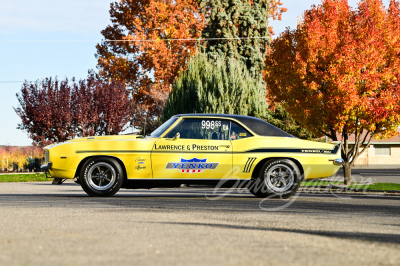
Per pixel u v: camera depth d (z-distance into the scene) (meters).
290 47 19.52
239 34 39.12
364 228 6.42
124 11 38.97
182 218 7.05
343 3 18.36
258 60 38.56
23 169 36.47
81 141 10.70
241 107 25.30
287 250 4.71
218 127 11.00
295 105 18.94
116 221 6.65
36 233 5.61
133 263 4.10
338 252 4.66
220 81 25.38
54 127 30.08
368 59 17.23
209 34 38.66
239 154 10.87
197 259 4.26
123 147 10.61
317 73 17.86
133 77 37.66
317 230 6.12
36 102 29.73
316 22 17.88
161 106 35.38
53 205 8.85
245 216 7.46
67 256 4.36
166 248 4.74
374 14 17.97
